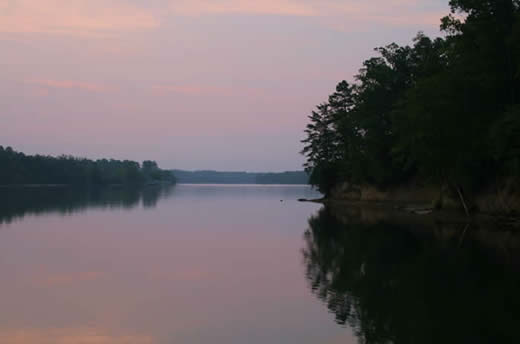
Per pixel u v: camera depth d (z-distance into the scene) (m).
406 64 67.38
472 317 14.46
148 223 44.03
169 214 55.56
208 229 39.09
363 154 73.75
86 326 14.04
